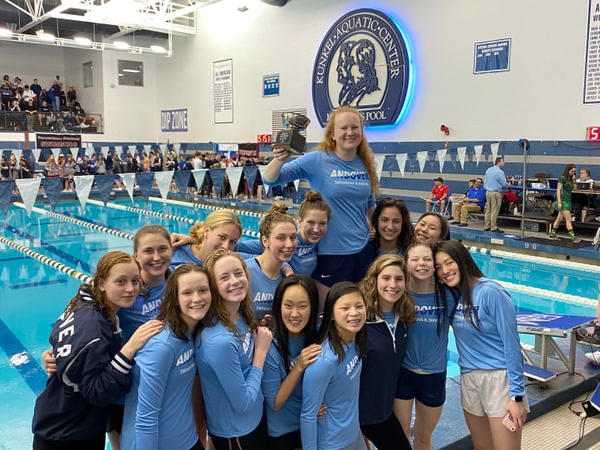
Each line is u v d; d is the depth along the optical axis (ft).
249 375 7.39
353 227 10.32
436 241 10.40
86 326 6.90
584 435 11.34
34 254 31.50
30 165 58.65
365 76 47.96
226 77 63.77
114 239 36.35
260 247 10.91
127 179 20.39
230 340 7.07
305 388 7.56
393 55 45.52
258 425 7.63
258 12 58.13
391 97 46.19
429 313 8.97
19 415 13.21
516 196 36.37
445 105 42.70
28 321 20.38
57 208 52.39
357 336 8.07
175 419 7.03
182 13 54.54
